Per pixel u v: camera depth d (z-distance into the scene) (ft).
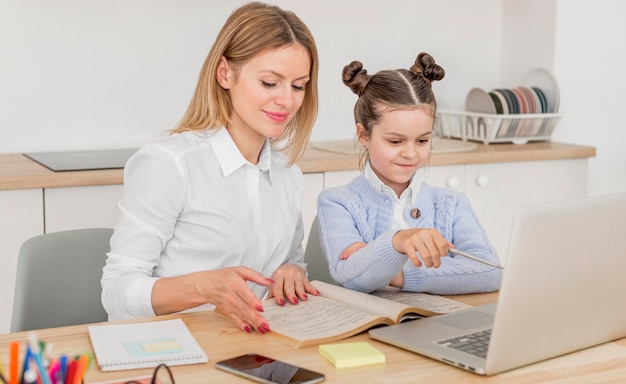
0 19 9.11
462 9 11.46
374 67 11.05
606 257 4.00
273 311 4.80
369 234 6.01
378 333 4.36
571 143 11.20
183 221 5.52
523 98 10.85
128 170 5.53
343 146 10.10
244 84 5.26
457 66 11.58
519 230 3.57
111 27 9.58
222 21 10.08
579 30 11.18
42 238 5.82
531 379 3.80
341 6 10.69
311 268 6.83
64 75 9.47
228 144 5.59
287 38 5.18
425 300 5.22
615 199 3.97
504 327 3.71
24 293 5.63
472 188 10.00
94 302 6.02
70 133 9.60
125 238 5.23
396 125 5.69
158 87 9.89
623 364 4.03
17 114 9.36
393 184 6.11
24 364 3.22
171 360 3.92
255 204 5.71
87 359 3.31
